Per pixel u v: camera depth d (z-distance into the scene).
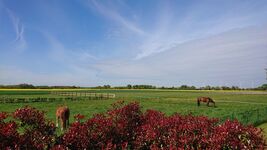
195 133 7.82
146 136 7.80
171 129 7.92
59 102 50.16
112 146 7.76
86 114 29.41
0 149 6.03
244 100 66.06
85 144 7.39
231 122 7.56
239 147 6.82
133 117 10.46
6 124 6.71
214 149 6.82
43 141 7.14
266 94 104.94
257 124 25.19
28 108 8.17
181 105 46.59
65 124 20.00
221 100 66.19
